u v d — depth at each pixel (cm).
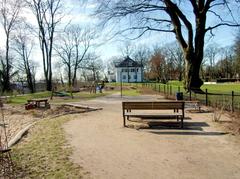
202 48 2352
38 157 688
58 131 1013
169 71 8156
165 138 880
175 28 2416
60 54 6041
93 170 598
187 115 1317
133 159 673
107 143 830
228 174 565
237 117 1192
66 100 2625
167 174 571
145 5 2331
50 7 4266
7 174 575
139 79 9550
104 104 2078
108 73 10588
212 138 865
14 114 1703
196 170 591
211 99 1661
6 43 4397
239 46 6362
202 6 2319
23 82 5678
